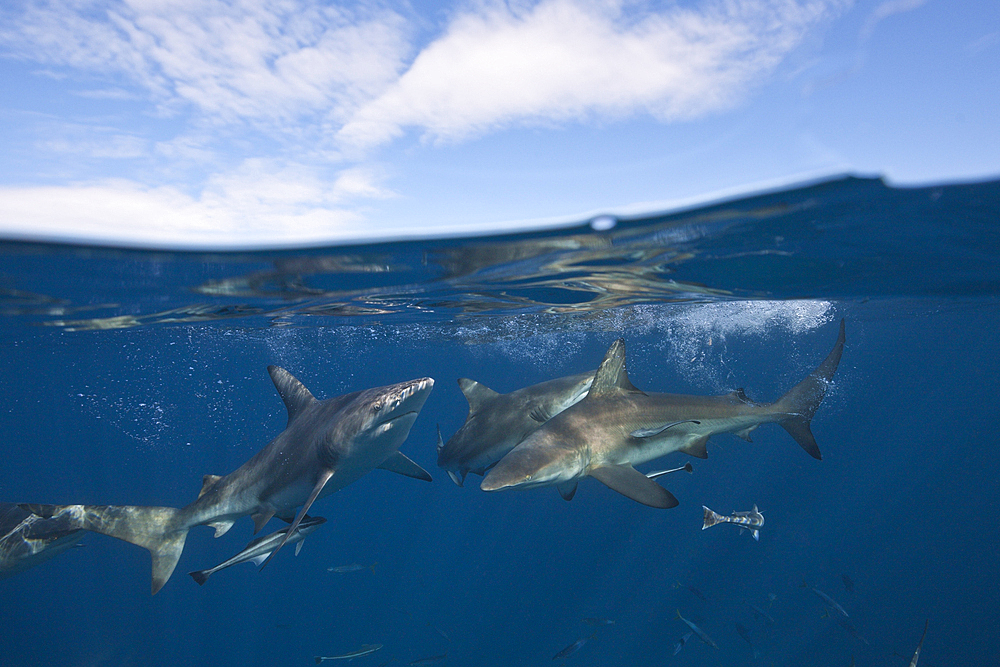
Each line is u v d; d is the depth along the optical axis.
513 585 29.42
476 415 8.02
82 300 9.57
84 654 24.23
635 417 5.66
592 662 19.20
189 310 11.61
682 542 47.81
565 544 46.56
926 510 56.53
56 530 6.31
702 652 19.12
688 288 11.55
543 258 7.70
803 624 20.83
